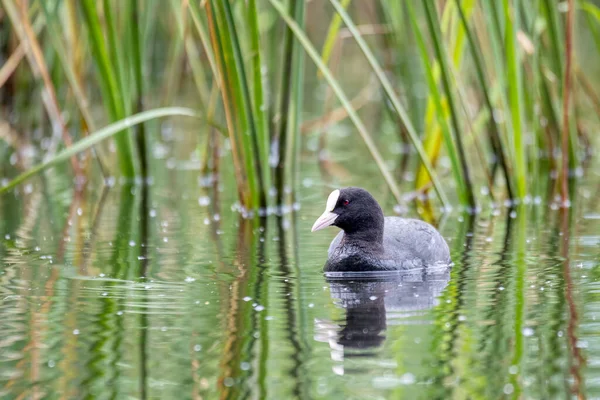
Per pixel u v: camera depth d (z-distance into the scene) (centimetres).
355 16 2433
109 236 1357
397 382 736
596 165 1889
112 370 772
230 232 1383
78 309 953
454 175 1508
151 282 1071
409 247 1174
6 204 1633
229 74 1396
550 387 723
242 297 1001
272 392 720
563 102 1481
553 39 1571
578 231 1337
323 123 2189
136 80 1750
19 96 2214
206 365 780
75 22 1728
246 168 1497
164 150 2209
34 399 714
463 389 720
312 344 828
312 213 1525
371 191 1702
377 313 928
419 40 1390
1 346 834
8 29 2136
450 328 870
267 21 1909
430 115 1583
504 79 1472
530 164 1623
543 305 944
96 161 2064
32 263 1177
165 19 2633
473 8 1561
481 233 1346
